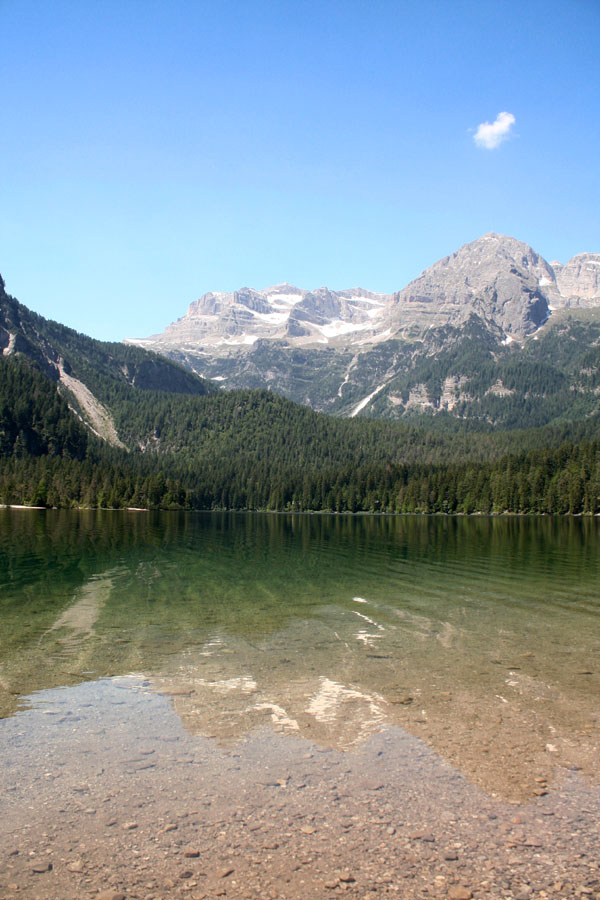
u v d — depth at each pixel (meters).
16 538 77.12
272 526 125.19
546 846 10.17
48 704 17.08
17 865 9.62
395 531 107.25
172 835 10.48
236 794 11.89
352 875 9.36
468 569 48.72
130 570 47.19
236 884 9.16
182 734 14.91
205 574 45.47
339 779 12.53
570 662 21.59
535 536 92.31
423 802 11.59
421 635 25.80
